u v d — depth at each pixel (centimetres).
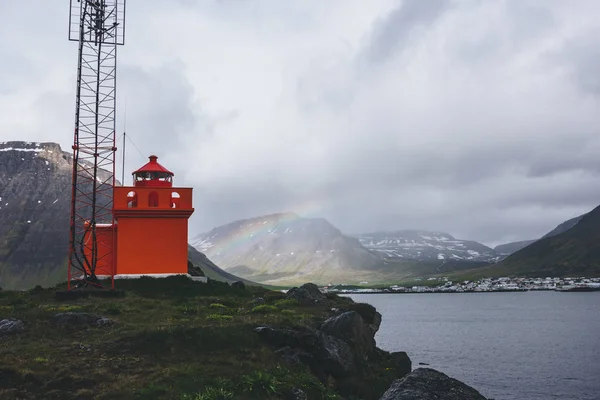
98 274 6278
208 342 3747
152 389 2936
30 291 5756
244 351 3712
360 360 4419
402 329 13600
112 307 4706
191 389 3006
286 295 6141
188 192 6344
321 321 4825
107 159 5916
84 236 6153
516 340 10719
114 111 5884
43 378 3030
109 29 5884
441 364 7956
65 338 3819
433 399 2309
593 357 8294
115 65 5878
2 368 3047
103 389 2950
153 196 6325
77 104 5709
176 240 6275
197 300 5472
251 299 5872
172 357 3506
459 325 14450
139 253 6162
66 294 5247
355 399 3853
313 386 3441
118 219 6172
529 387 6294
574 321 14662
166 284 5994
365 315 5466
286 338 4012
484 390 6194
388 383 4269
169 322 4269
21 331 3938
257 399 3038
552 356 8512
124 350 3547
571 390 6103
